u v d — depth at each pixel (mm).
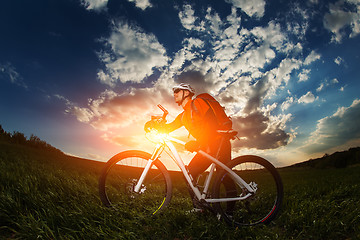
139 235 2277
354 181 5582
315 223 2422
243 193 2719
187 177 2689
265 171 2746
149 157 2881
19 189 2982
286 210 2840
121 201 2889
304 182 5938
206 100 2619
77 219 2428
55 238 2055
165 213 2691
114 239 2102
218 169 2732
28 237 2062
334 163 47312
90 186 4023
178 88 2822
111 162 2816
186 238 2377
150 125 2795
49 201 2785
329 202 3258
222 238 2279
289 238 2328
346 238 2252
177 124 2846
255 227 2455
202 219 2652
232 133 2561
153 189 3168
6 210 2398
